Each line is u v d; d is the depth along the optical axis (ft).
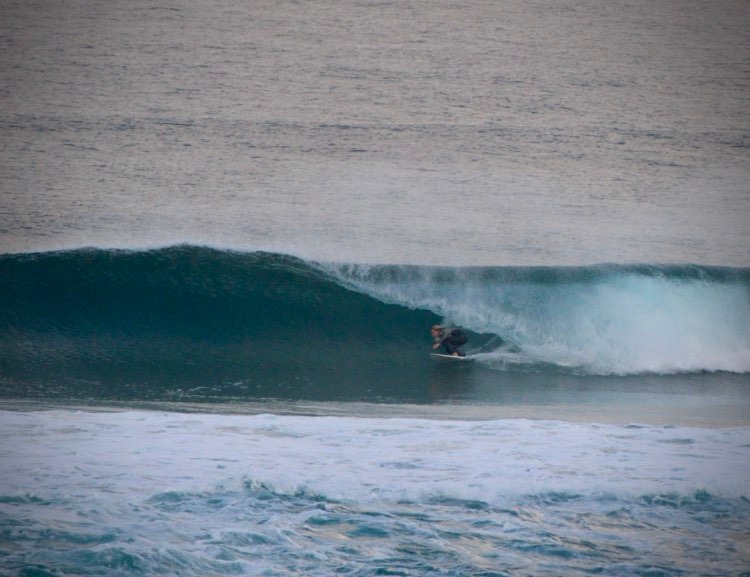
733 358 191.01
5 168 324.60
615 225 302.04
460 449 106.63
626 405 151.84
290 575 71.77
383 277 205.67
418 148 371.76
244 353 181.27
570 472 98.43
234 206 296.51
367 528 81.76
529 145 385.09
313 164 346.95
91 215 282.36
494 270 205.98
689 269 208.74
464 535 81.05
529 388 163.84
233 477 91.45
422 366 177.58
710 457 105.81
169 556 73.46
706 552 79.15
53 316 190.90
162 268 206.69
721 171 371.15
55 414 120.16
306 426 117.19
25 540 74.95
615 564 76.07
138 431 110.52
